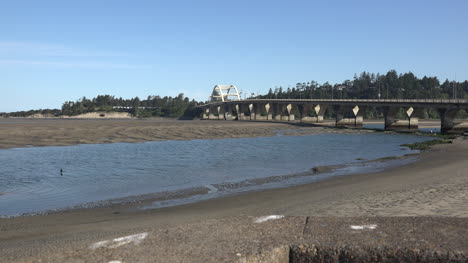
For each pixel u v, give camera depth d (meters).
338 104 115.50
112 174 24.19
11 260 5.45
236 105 197.62
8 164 28.64
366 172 23.73
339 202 13.95
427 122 155.38
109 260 5.30
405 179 19.61
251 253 5.49
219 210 13.70
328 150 42.16
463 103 72.75
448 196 14.01
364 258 5.61
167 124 94.19
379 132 86.56
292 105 156.38
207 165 28.66
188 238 6.25
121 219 12.57
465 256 5.30
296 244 5.84
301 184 19.53
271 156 35.25
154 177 23.02
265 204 14.48
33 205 15.62
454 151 36.47
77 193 18.22
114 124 88.69
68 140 49.72
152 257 5.39
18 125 78.69
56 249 5.94
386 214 11.45
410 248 5.52
